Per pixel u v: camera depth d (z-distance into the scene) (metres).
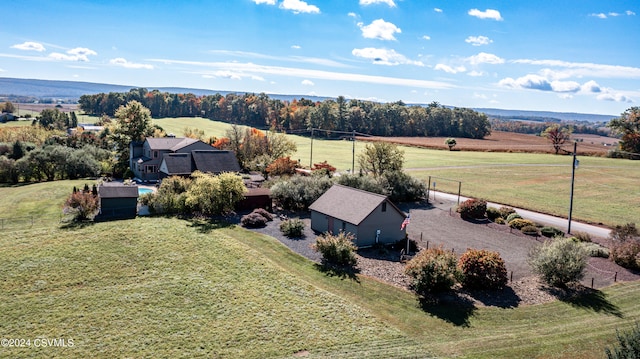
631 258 33.47
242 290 28.70
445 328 24.64
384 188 56.88
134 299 27.34
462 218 49.50
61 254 33.88
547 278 30.05
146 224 41.62
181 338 23.20
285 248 36.78
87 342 22.77
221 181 46.69
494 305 27.47
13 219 43.38
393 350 22.05
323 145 130.12
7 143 81.44
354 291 29.14
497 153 116.12
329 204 41.84
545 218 50.25
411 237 41.72
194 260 33.47
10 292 28.11
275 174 70.19
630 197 61.25
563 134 115.00
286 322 24.81
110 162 77.69
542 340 23.16
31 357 21.44
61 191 56.69
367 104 191.25
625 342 16.78
